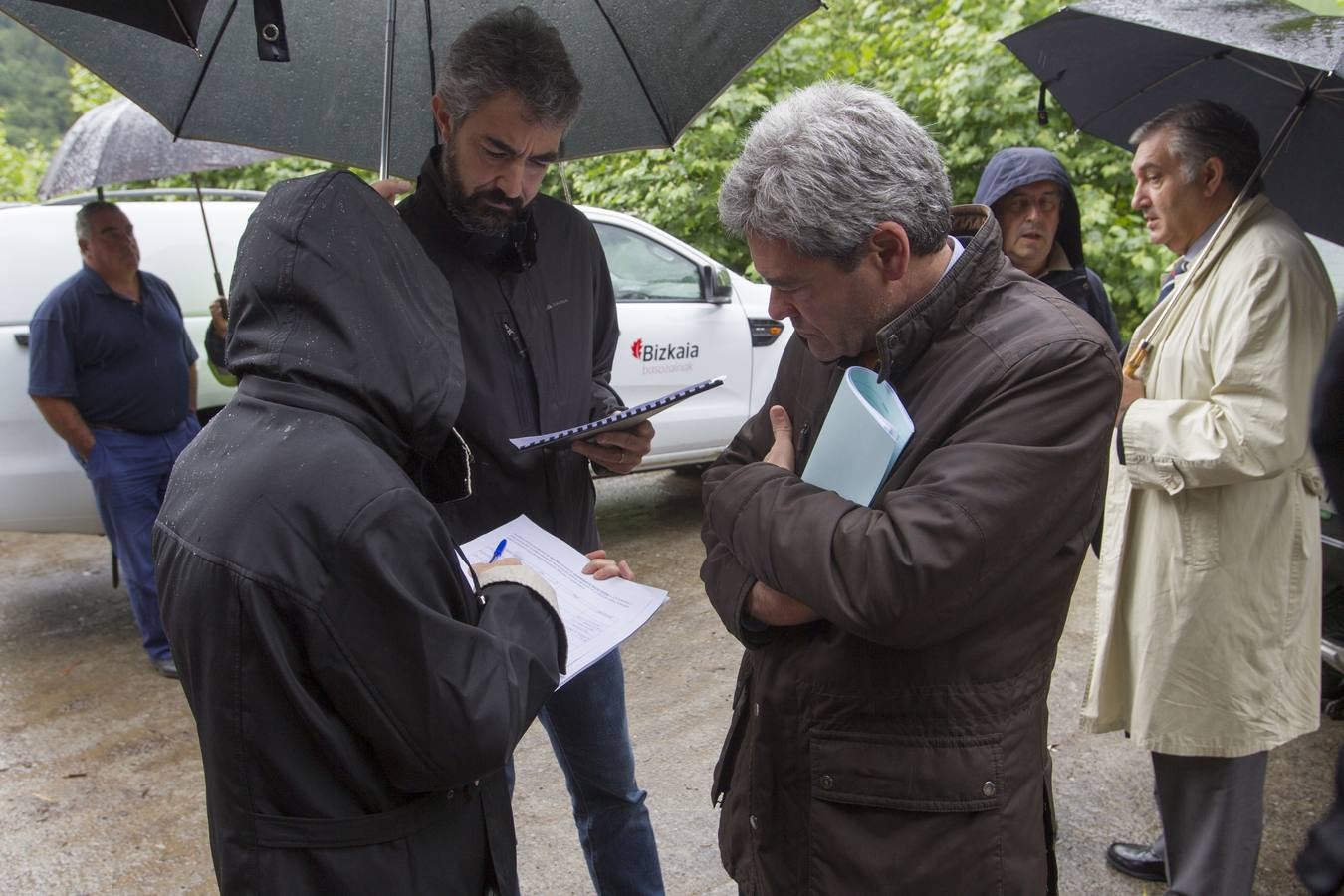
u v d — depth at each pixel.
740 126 7.46
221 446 1.16
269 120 1.94
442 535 1.18
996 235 1.35
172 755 3.40
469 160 1.63
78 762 3.36
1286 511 2.10
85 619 4.68
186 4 1.15
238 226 4.85
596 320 2.10
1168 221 2.26
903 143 1.24
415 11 1.94
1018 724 1.31
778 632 1.41
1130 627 2.23
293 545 1.07
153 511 3.99
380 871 1.17
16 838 2.93
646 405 1.51
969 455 1.21
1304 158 2.44
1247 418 1.96
